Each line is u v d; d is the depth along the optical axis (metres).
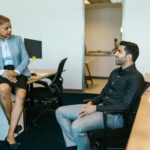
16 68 3.05
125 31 5.85
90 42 8.81
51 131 3.56
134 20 5.76
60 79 3.99
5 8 6.37
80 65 6.18
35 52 4.63
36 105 4.73
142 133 1.27
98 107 2.29
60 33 6.17
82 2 5.94
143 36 5.77
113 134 2.04
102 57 8.37
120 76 2.38
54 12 6.11
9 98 2.93
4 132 3.15
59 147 3.02
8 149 2.88
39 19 6.22
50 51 6.28
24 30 6.35
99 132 2.09
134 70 2.31
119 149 2.01
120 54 2.34
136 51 2.32
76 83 6.25
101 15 8.63
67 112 2.56
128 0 5.72
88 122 2.19
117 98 2.35
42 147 3.02
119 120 2.21
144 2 5.64
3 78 2.93
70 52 6.19
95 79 8.38
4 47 3.05
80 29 6.05
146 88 2.36
